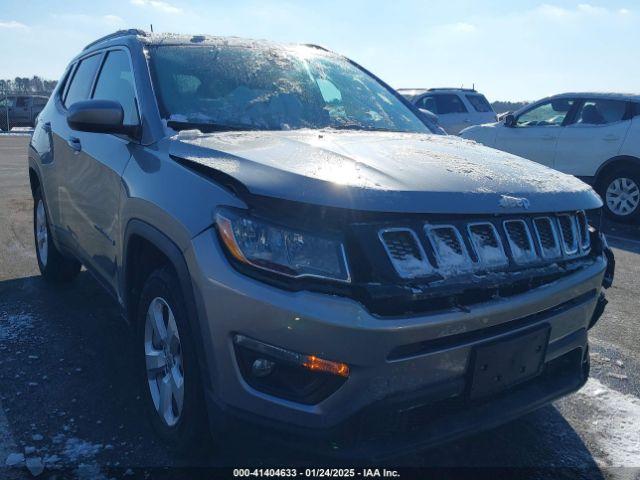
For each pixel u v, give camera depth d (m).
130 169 3.13
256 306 2.22
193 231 2.47
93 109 3.06
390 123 3.98
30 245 6.60
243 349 2.30
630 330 4.67
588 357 3.09
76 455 2.79
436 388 2.31
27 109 30.50
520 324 2.53
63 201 4.33
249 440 2.38
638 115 8.99
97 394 3.36
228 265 2.32
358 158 2.66
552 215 2.77
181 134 3.03
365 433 2.24
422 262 2.28
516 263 2.52
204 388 2.46
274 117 3.53
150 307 2.94
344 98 4.01
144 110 3.28
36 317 4.44
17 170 13.46
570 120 9.73
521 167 3.06
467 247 2.41
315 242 2.24
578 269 2.84
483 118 15.52
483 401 2.50
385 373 2.19
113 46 4.03
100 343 4.02
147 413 3.01
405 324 2.17
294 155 2.64
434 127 4.27
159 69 3.51
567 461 2.91
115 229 3.27
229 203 2.41
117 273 3.34
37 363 3.70
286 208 2.30
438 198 2.38
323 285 2.21
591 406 3.46
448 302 2.31
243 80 3.71
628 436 3.15
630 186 8.99
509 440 3.07
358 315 2.14
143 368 3.05
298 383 2.25
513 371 2.51
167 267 2.83
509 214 2.56
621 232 8.69
